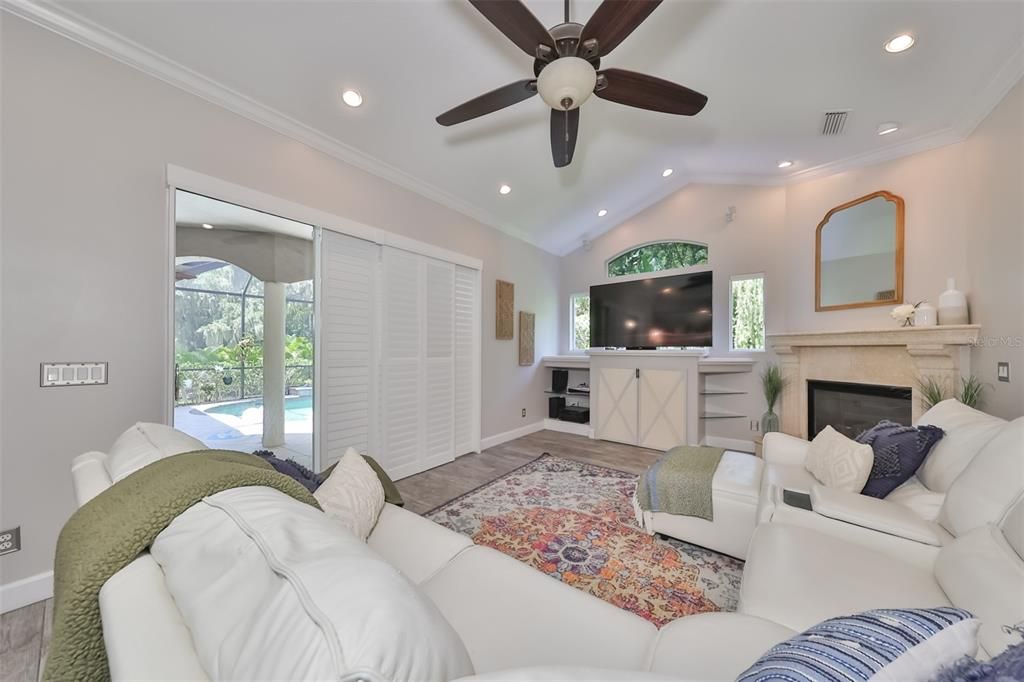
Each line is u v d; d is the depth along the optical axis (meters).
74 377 1.72
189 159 2.04
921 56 2.08
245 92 2.17
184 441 1.16
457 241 3.83
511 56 2.21
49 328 1.66
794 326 3.80
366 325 2.98
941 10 1.80
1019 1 1.72
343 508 1.30
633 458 3.84
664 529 2.17
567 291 5.52
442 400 3.66
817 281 3.61
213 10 1.75
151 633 0.53
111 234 1.81
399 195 3.22
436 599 1.04
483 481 3.18
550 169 3.66
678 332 4.36
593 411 4.61
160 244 1.95
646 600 1.69
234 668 0.42
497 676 0.44
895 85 2.34
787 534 1.35
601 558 2.01
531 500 2.77
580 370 5.34
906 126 2.77
